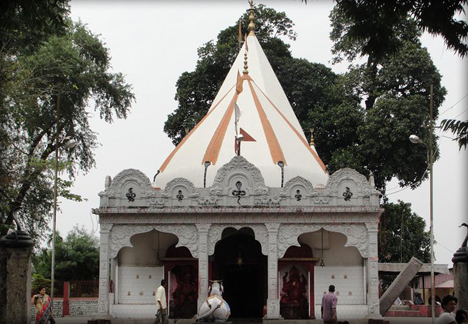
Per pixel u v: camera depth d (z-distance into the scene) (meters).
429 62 53.56
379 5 21.19
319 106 58.91
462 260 22.78
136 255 35.03
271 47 62.22
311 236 34.59
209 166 36.09
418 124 51.38
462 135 20.22
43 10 22.17
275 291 32.06
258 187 32.66
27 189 38.12
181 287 34.44
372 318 31.45
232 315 37.25
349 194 32.53
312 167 37.97
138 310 33.97
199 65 61.44
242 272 37.62
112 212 32.81
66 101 43.31
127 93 49.12
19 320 20.33
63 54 43.12
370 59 23.38
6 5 21.17
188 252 35.12
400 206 59.16
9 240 20.53
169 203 32.91
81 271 57.22
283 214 32.47
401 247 56.44
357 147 54.50
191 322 31.61
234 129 37.62
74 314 42.91
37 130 43.78
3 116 34.69
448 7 20.44
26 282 20.58
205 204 32.69
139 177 33.16
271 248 32.25
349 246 33.09
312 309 33.78
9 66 33.66
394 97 53.19
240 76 41.47
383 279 62.22
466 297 22.61
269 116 39.66
